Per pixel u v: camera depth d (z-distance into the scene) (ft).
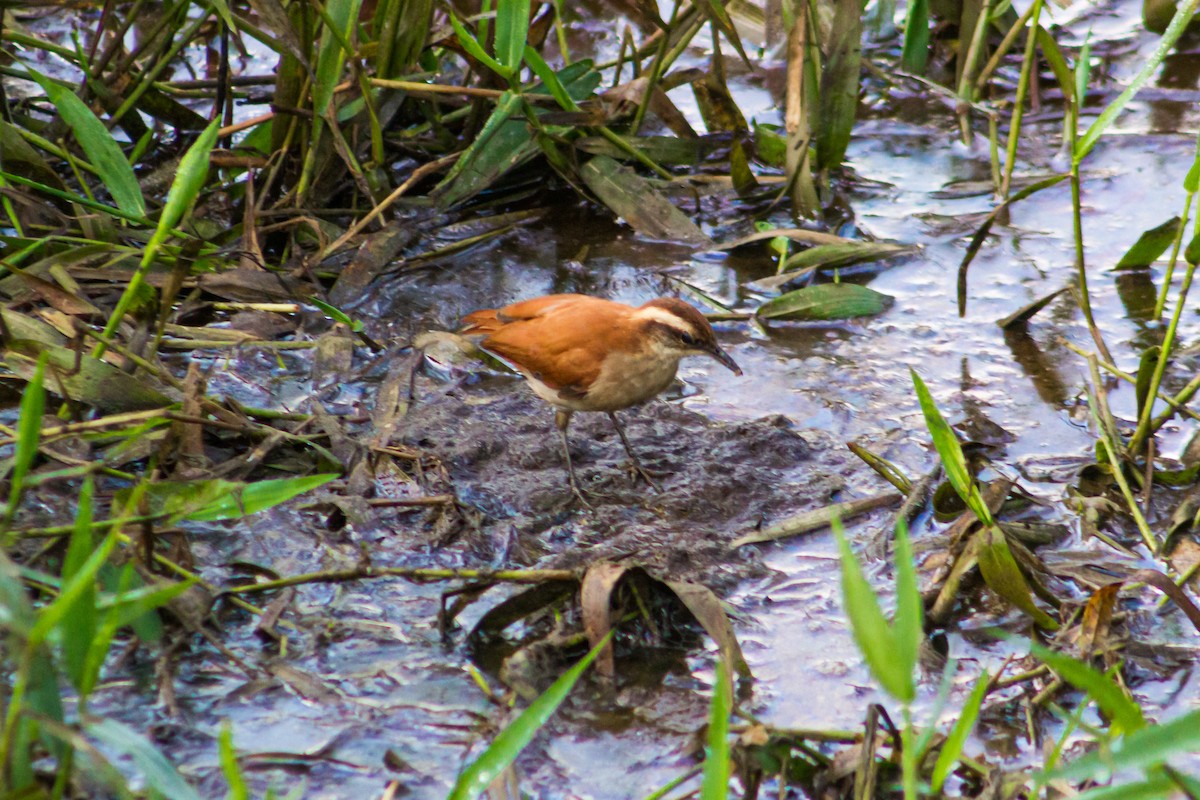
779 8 51.85
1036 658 28.78
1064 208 50.80
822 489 36.11
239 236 46.24
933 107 58.59
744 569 32.78
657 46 54.90
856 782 24.23
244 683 27.76
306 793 24.75
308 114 46.16
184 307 43.06
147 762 19.56
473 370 42.14
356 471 34.83
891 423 39.01
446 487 35.17
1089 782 25.55
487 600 31.30
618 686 28.37
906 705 19.47
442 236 49.26
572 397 35.88
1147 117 56.59
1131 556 32.94
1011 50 60.90
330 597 31.01
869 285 46.62
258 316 43.16
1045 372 41.37
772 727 25.55
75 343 34.58
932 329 43.93
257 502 27.32
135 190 37.81
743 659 28.99
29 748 21.86
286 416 37.09
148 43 50.67
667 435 38.70
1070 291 41.37
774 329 44.42
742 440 37.99
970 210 50.93
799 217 50.44
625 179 50.39
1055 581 32.17
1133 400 39.70
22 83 55.47
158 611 29.17
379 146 48.29
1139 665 28.91
